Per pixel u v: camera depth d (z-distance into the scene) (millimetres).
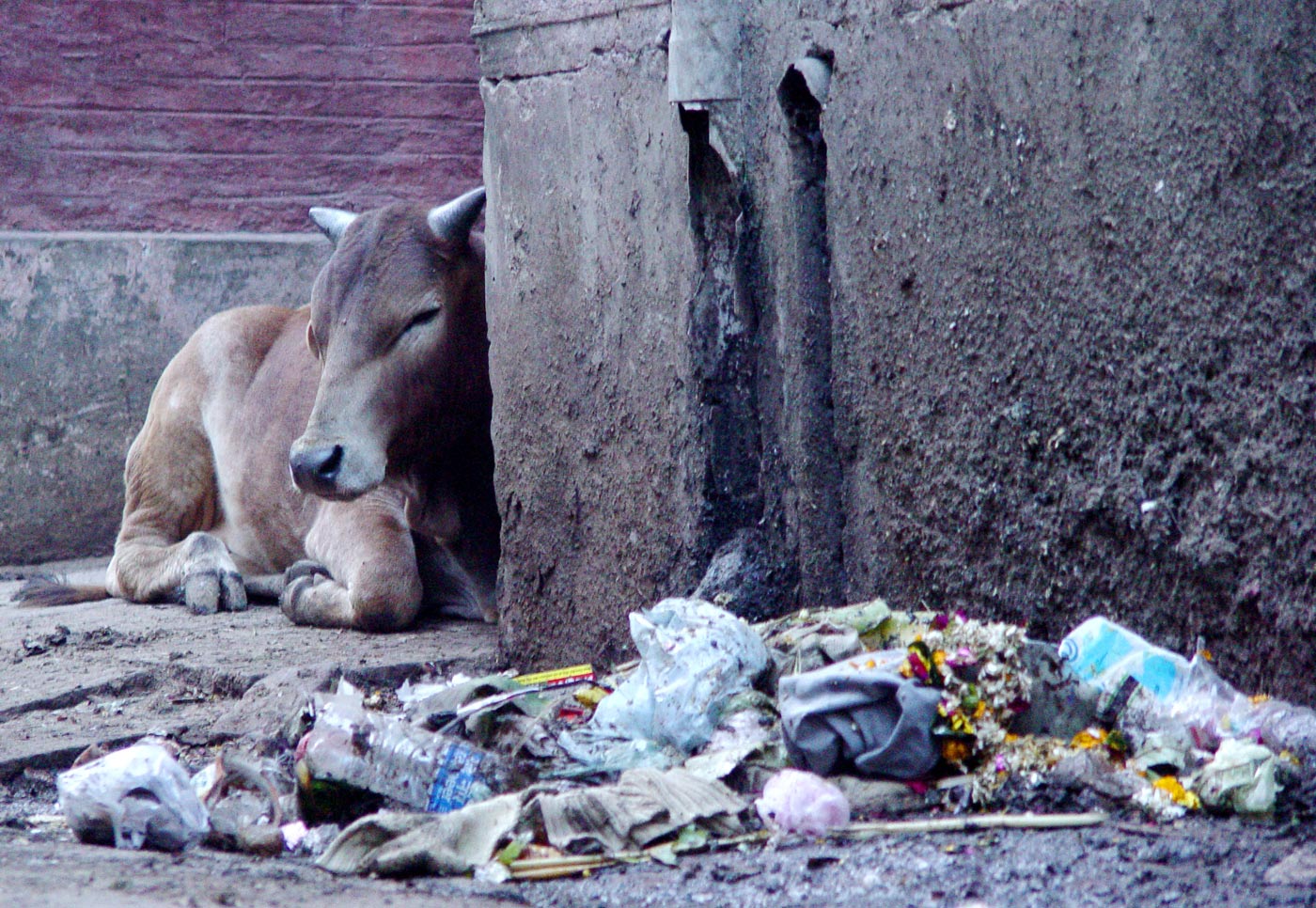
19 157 12664
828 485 5406
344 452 7180
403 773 4422
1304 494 3688
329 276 7469
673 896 3508
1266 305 3744
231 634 8156
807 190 5422
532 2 6613
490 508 8188
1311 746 3703
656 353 5922
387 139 13523
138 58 12898
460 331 7641
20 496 11883
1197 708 3932
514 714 4918
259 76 13188
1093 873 3355
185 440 10125
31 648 7730
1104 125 4152
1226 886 3197
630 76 5953
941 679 4125
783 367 5570
